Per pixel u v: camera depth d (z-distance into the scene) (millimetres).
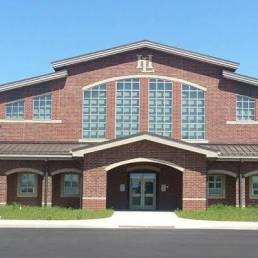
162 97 38625
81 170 35719
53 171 36656
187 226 25344
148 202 37812
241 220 28141
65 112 38594
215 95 38531
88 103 38688
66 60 38531
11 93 38844
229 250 16906
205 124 38344
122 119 38500
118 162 33500
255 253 16266
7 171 36469
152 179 37938
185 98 38594
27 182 37656
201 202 33156
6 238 19828
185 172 33344
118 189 37781
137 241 19172
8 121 38594
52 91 38781
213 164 36500
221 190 37562
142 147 33531
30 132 38562
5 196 36250
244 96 38500
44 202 36125
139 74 38719
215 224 26141
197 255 15695
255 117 38406
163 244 18312
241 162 35938
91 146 33500
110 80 38750
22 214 29625
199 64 38812
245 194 37156
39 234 21406
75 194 37594
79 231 22922
